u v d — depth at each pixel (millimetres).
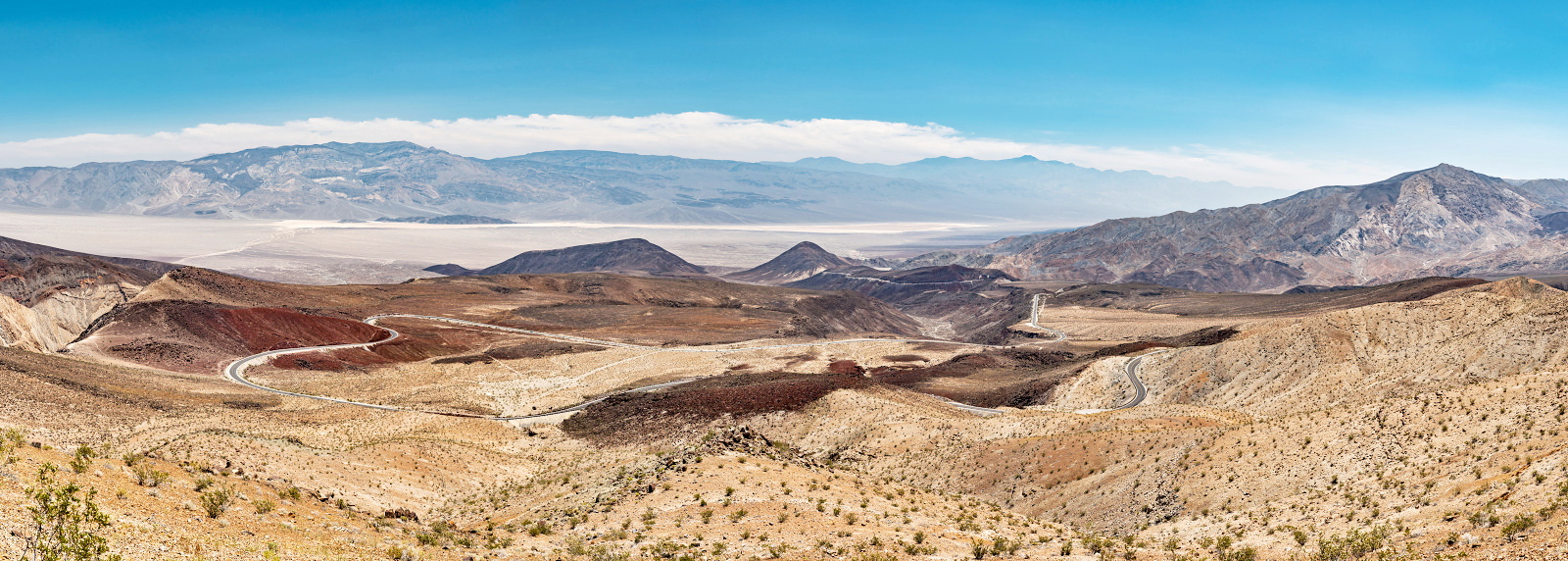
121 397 96812
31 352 114938
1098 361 161500
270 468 54156
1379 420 55438
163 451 49312
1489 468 40938
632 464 61531
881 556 35688
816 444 93250
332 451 64875
